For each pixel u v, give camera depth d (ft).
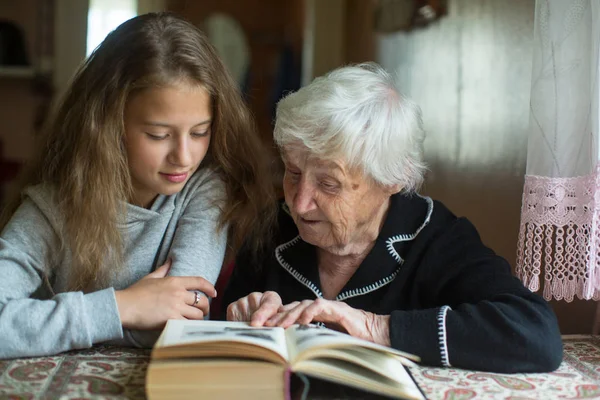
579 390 3.43
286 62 18.33
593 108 4.23
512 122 6.77
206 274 4.35
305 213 4.18
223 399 3.00
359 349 3.43
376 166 4.09
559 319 5.82
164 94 4.00
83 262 4.32
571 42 4.41
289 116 4.09
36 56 14.08
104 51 4.28
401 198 4.75
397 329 3.77
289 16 19.30
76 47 14.15
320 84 4.16
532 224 4.50
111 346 4.00
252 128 4.86
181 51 4.13
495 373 3.70
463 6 8.19
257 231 4.92
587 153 4.29
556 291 4.45
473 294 4.20
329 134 3.94
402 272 4.53
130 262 4.50
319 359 3.19
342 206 4.15
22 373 3.44
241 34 19.15
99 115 4.18
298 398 3.22
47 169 4.54
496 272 4.25
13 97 13.98
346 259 4.66
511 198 6.73
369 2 13.15
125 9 15.53
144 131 4.11
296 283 4.77
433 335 3.74
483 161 7.42
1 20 13.91
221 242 4.62
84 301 3.79
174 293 3.97
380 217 4.60
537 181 4.46
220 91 4.36
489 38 7.41
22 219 4.33
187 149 4.15
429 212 4.70
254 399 3.01
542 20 4.50
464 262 4.41
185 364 3.04
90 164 4.25
